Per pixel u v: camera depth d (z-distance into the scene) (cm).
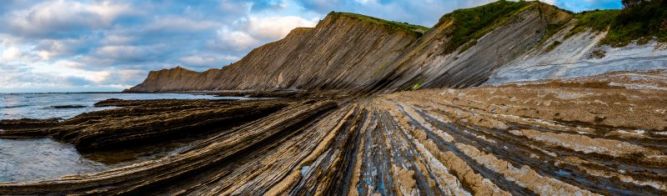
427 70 3916
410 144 1086
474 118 1188
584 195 602
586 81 1423
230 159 1234
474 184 725
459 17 4750
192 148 1598
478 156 844
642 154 689
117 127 1722
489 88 1750
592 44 2100
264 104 2741
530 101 1245
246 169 1094
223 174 1077
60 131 1959
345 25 8306
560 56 2247
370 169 920
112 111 2556
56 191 941
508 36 3378
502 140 926
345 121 1648
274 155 1223
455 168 819
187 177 1073
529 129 958
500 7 4744
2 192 923
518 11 3819
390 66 5306
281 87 9175
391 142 1150
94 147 1630
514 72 2380
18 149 1694
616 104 992
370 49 6756
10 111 3922
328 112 2372
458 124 1185
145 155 1545
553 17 3375
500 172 745
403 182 799
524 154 805
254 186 885
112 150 1655
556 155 769
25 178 1216
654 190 582
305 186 827
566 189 629
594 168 681
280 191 811
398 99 2402
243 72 12975
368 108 2186
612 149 735
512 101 1316
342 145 1156
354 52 7238
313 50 9019
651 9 1878
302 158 1063
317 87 7231
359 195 771
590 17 2611
